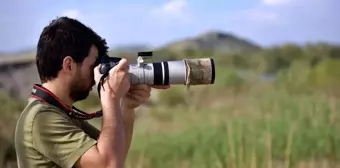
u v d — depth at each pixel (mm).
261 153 5527
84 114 2111
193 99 14125
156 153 7070
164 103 13508
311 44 30391
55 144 1943
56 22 2051
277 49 31500
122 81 2023
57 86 2049
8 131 7023
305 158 6508
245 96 14352
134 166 6004
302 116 8047
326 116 7953
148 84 2258
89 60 2064
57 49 2016
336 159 6582
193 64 2266
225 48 42656
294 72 17094
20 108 8438
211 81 2275
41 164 1959
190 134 8102
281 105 10188
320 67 17625
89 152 1932
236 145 5445
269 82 16391
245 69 26766
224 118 9695
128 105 2289
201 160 6500
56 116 1976
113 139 1965
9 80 9484
